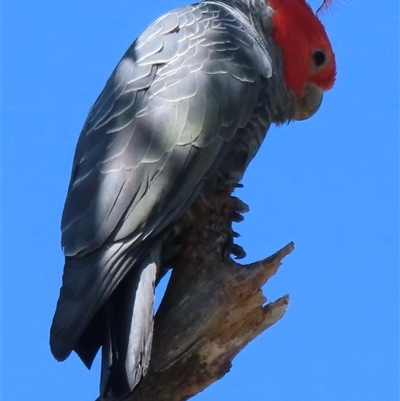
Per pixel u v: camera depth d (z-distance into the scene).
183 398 9.45
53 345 8.90
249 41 11.30
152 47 10.90
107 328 9.14
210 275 9.69
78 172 10.15
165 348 9.42
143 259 9.59
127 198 9.70
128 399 9.30
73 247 9.54
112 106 10.48
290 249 9.59
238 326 9.52
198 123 10.28
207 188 10.27
